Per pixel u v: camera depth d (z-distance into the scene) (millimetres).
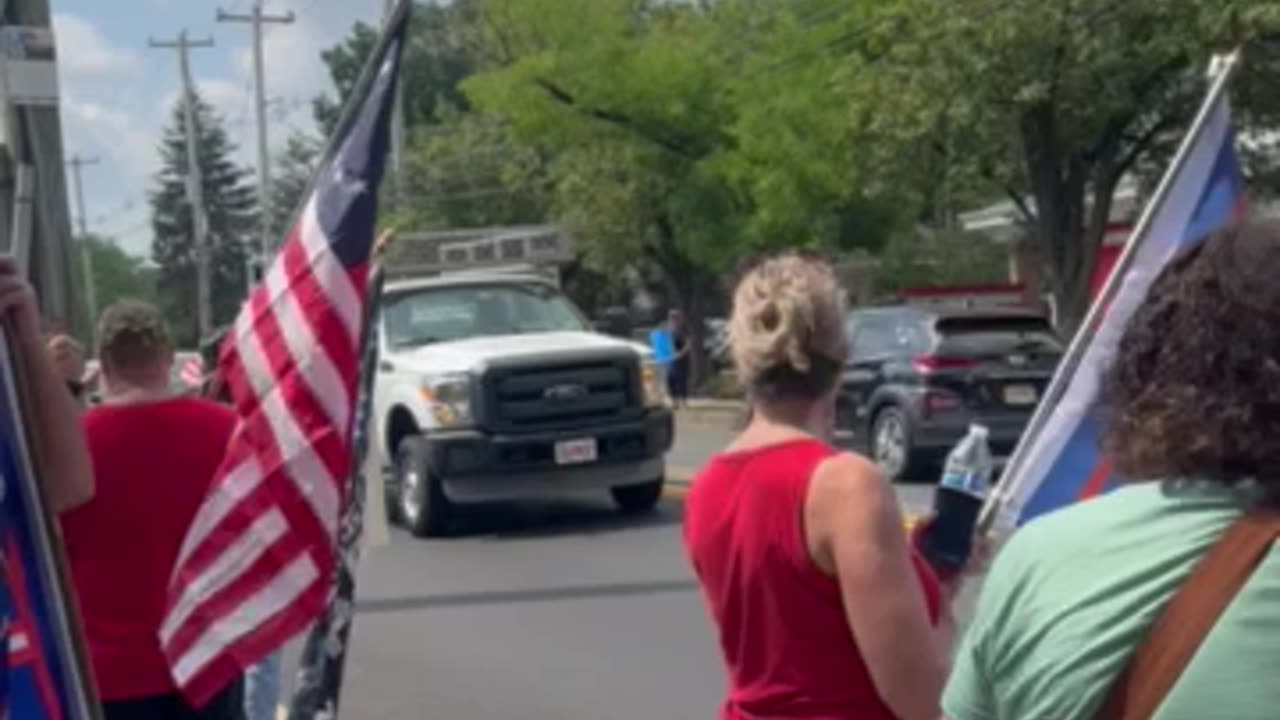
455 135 62219
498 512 15938
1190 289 2295
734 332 3545
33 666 3488
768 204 34562
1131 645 2188
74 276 7469
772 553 3316
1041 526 2336
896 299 36844
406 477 14734
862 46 32188
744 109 34844
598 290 53094
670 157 38156
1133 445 2309
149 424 5207
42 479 3529
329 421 4609
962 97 26328
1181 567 2195
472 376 14258
